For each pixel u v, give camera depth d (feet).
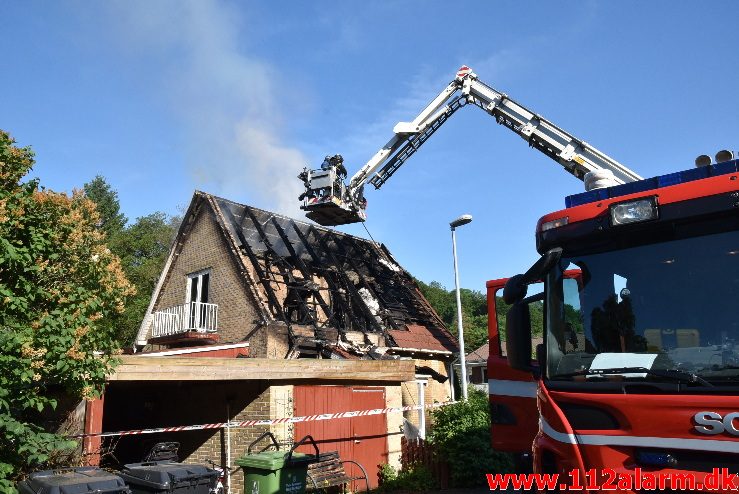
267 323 50.67
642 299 12.29
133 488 20.01
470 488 36.94
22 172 21.95
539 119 47.01
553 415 12.39
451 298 259.80
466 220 55.93
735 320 11.09
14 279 19.84
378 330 58.90
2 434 18.63
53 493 15.80
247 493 25.22
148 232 135.03
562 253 13.66
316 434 35.96
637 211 12.62
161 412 39.81
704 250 11.89
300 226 67.77
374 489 38.17
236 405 35.24
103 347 21.80
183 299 62.23
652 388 11.21
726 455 9.98
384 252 81.46
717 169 13.06
